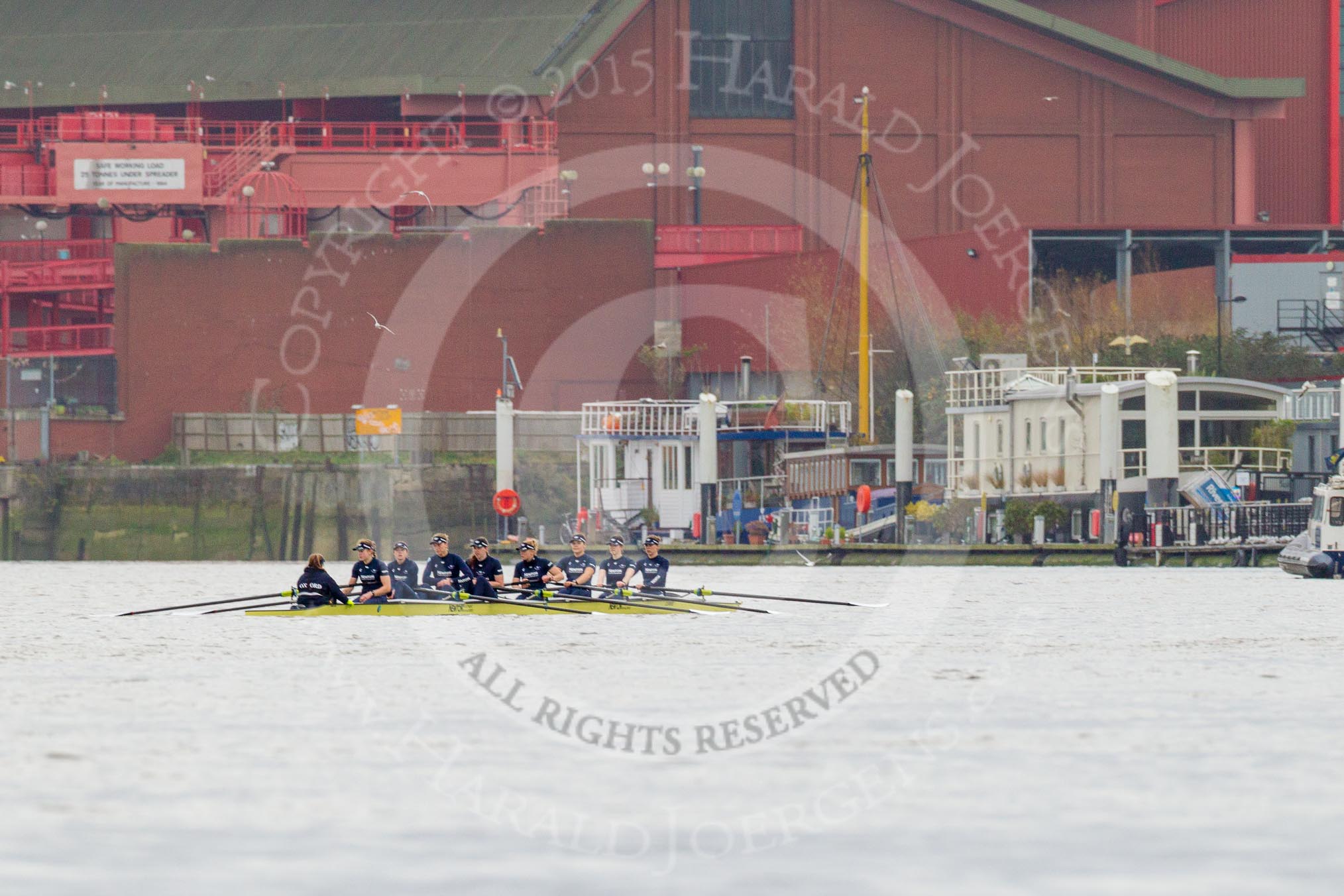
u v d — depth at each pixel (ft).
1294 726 294.25
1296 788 240.94
